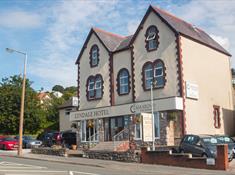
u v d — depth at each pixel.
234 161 23.31
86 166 23.12
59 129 56.94
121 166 22.69
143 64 34.12
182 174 19.02
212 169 20.73
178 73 31.47
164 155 23.38
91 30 39.75
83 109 39.19
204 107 33.62
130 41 35.47
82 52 40.56
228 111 37.47
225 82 37.75
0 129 55.94
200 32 37.72
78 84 40.59
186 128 30.70
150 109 31.70
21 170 19.83
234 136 37.72
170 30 32.44
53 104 70.06
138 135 32.06
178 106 30.27
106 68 37.72
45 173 18.47
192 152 23.48
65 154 30.61
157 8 34.34
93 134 37.31
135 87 34.56
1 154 32.59
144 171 20.28
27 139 42.94
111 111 35.22
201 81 33.81
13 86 56.00
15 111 54.94
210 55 35.81
